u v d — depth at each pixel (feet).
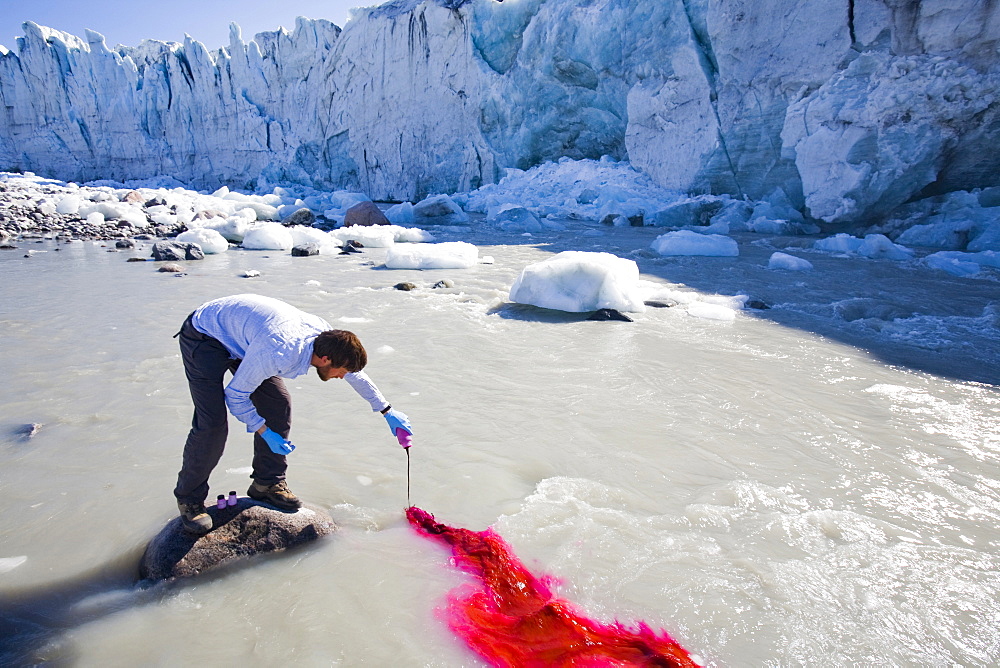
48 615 7.54
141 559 8.49
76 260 33.40
